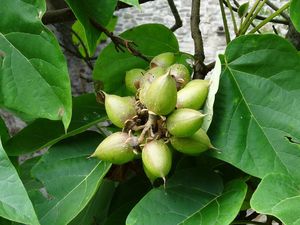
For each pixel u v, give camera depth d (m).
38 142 0.43
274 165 0.38
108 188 0.50
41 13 0.35
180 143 0.36
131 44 0.49
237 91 0.41
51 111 0.35
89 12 0.39
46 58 0.35
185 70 0.39
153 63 0.43
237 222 0.46
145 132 0.35
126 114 0.36
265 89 0.41
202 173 0.40
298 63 0.40
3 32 0.35
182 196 0.38
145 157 0.34
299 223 0.32
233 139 0.39
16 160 0.44
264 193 0.35
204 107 0.38
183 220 0.36
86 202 0.38
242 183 0.38
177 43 0.50
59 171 0.42
